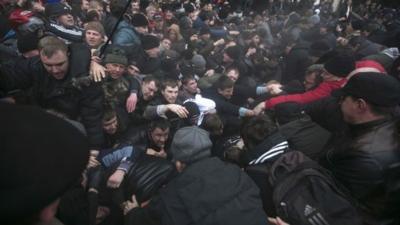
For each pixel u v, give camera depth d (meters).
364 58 3.87
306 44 4.85
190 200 1.54
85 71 2.08
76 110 2.17
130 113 2.85
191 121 2.91
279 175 1.72
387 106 1.62
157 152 2.57
